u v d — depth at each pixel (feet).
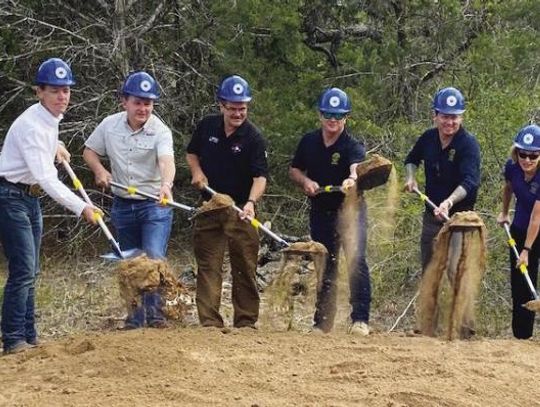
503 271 41.98
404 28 62.49
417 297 36.70
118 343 27.84
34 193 29.60
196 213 31.83
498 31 62.54
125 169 32.50
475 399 23.89
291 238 53.57
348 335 30.30
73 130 57.57
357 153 33.01
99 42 61.77
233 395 23.70
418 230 43.78
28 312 31.37
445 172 33.06
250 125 32.60
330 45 66.39
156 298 31.27
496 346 28.99
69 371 25.79
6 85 61.67
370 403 23.24
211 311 32.35
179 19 63.16
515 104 47.80
